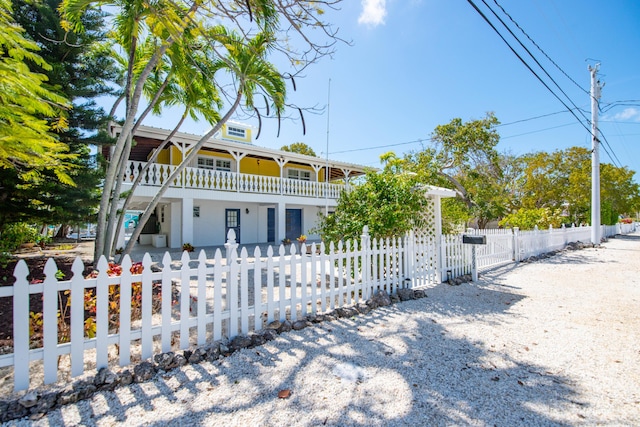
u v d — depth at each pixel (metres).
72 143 7.71
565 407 2.46
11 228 9.27
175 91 8.21
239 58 5.91
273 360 3.21
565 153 25.62
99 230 6.07
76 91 7.25
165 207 16.31
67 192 7.40
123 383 2.66
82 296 2.72
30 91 3.29
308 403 2.48
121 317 2.88
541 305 5.44
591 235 16.84
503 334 4.04
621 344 3.72
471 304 5.47
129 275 2.95
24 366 2.46
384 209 6.14
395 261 5.83
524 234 11.53
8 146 3.38
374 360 3.25
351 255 5.04
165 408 2.38
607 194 27.06
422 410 2.41
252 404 2.45
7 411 2.21
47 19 6.65
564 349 3.58
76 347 2.67
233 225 17.02
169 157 15.93
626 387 2.76
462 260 7.69
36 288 2.52
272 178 16.31
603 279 7.86
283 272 4.11
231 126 18.08
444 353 3.44
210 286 6.63
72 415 2.27
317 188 18.28
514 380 2.88
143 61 7.11
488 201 19.73
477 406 2.47
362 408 2.42
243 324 3.68
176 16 3.28
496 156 18.00
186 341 3.25
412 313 4.90
